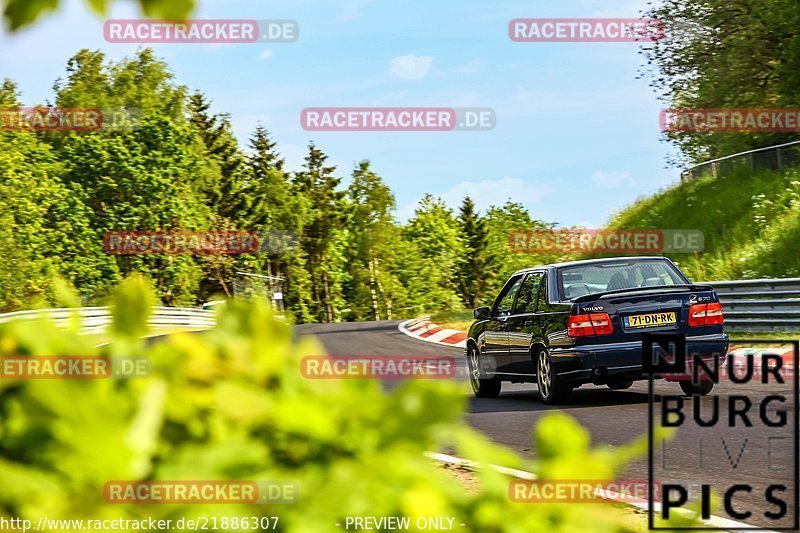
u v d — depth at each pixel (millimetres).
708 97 30578
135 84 63594
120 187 50812
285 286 82875
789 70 29391
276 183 86125
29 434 817
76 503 809
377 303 92938
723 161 29484
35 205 47656
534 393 12031
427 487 873
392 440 885
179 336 959
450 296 100312
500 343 11477
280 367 956
